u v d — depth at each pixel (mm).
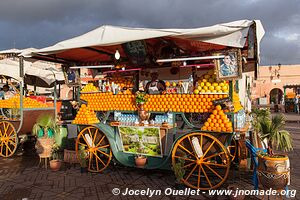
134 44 5559
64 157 6926
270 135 4668
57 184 5281
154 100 5602
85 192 4836
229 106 4719
